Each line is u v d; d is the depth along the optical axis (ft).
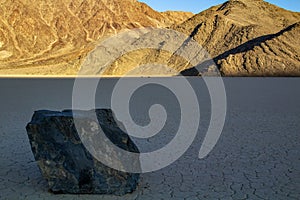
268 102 63.98
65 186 19.44
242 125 39.78
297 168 24.07
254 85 117.50
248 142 31.42
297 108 54.65
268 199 19.20
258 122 41.68
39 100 68.95
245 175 22.81
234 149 29.12
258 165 24.77
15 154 27.61
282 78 170.81
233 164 25.11
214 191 20.22
